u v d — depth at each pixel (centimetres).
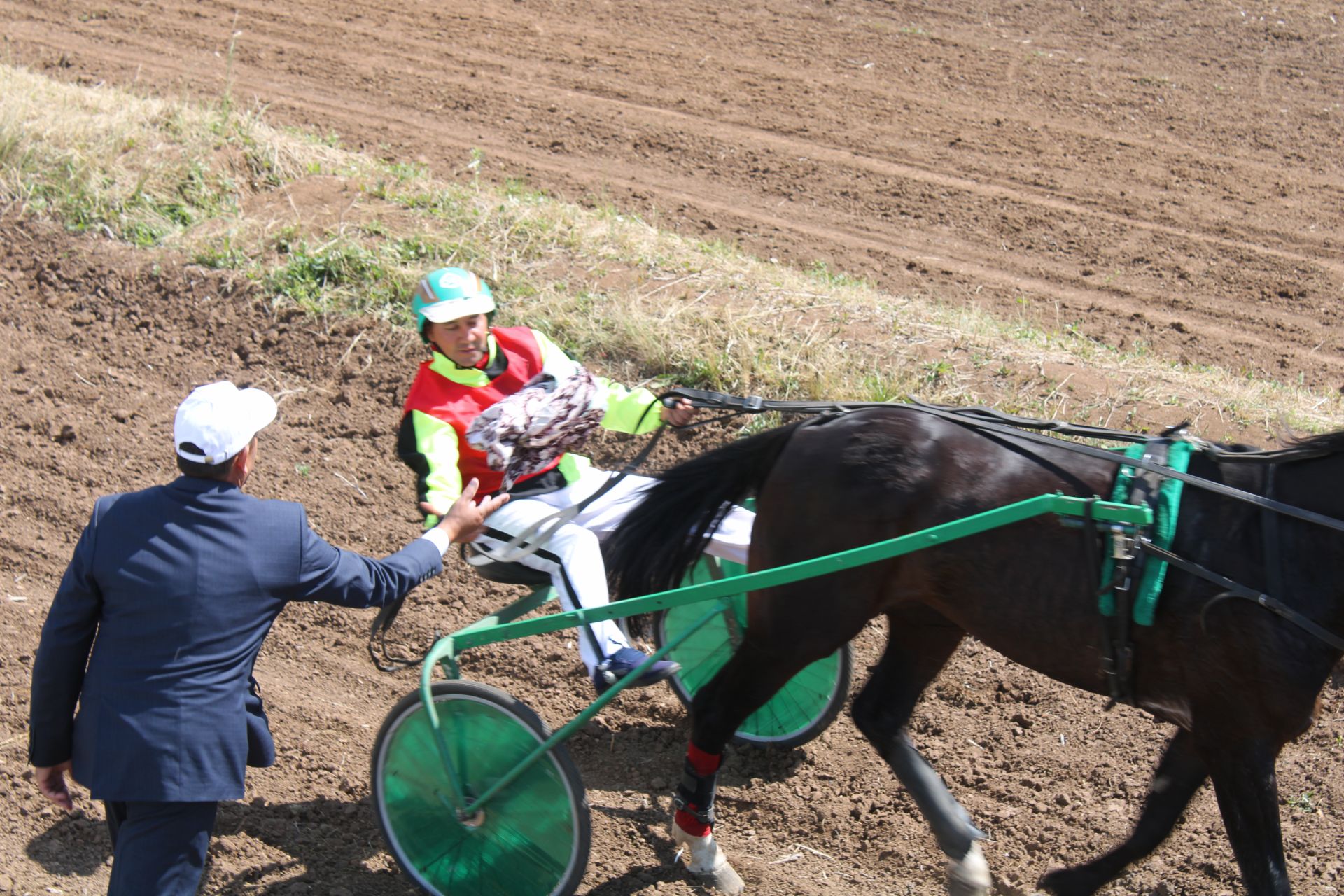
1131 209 952
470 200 821
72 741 325
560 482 416
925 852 419
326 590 332
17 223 813
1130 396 604
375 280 735
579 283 721
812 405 400
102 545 316
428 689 364
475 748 378
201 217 811
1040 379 618
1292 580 321
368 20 1341
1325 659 323
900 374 618
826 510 367
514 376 405
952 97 1155
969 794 446
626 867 414
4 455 636
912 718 482
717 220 910
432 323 386
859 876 413
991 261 872
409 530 591
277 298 730
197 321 732
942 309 716
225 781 321
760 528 384
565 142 1044
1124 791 438
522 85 1171
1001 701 488
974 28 1330
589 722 486
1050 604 346
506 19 1352
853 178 995
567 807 371
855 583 367
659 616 457
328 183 855
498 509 400
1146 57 1245
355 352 697
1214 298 828
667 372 648
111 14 1346
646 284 717
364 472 629
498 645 523
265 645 528
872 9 1383
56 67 1172
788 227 905
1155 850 379
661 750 473
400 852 396
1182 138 1072
